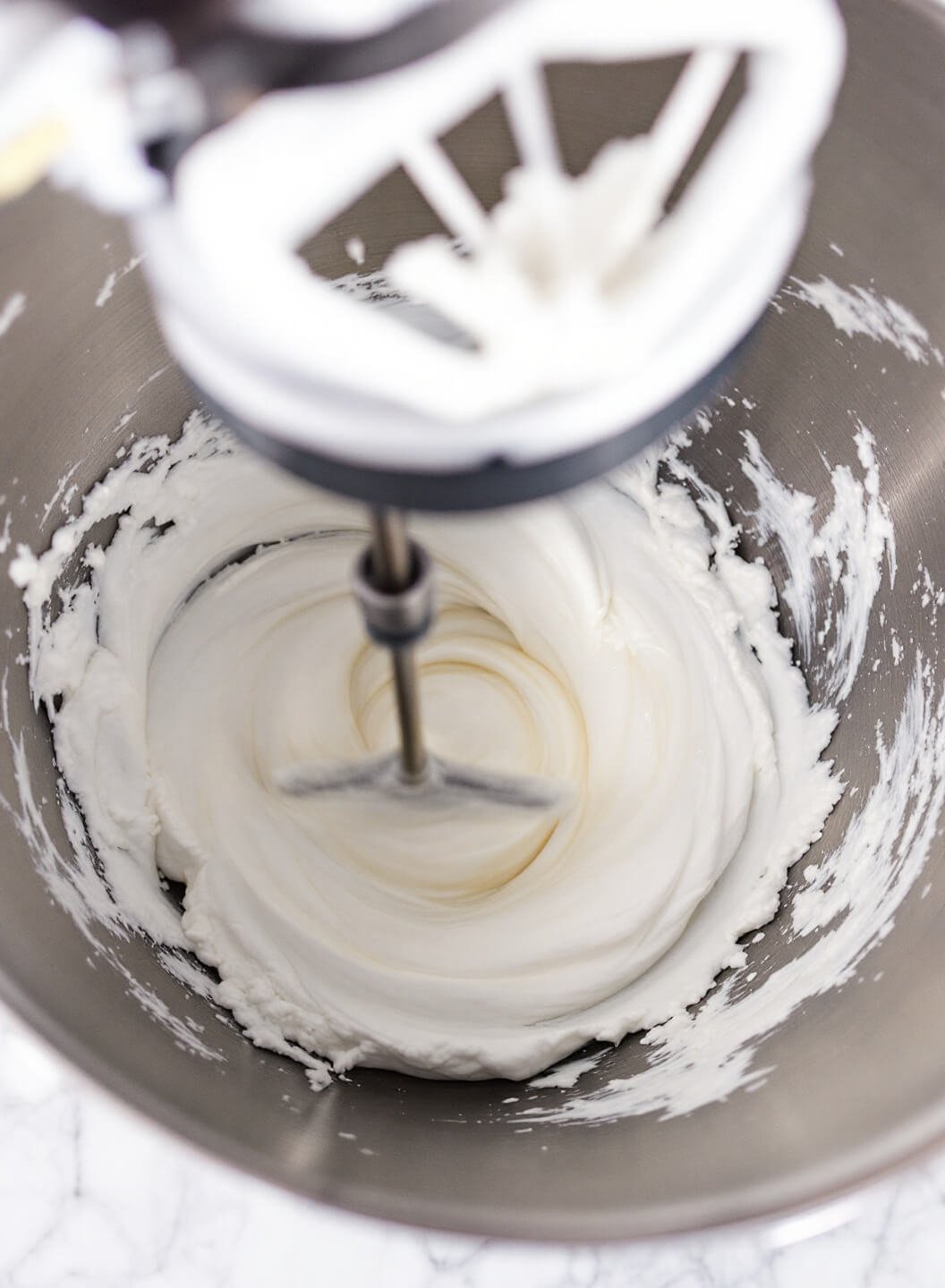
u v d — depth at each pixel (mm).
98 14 256
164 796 579
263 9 258
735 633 611
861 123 518
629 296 306
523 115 305
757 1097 502
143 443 585
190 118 275
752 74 321
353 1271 532
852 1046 501
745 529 615
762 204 303
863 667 581
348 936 567
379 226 568
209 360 321
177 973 548
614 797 595
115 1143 542
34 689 563
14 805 531
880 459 564
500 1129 520
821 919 553
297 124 277
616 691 610
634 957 563
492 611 630
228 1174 458
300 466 341
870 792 564
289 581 626
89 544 583
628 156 325
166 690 602
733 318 323
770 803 588
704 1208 460
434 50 273
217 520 615
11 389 540
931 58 500
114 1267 532
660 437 350
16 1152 541
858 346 554
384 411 311
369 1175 473
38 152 270
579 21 280
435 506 340
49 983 489
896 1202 536
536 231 312
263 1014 551
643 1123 510
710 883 574
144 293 552
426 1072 545
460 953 564
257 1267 532
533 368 296
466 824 586
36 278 527
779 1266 533
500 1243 453
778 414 583
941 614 552
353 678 619
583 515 626
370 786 562
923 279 530
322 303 285
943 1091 467
